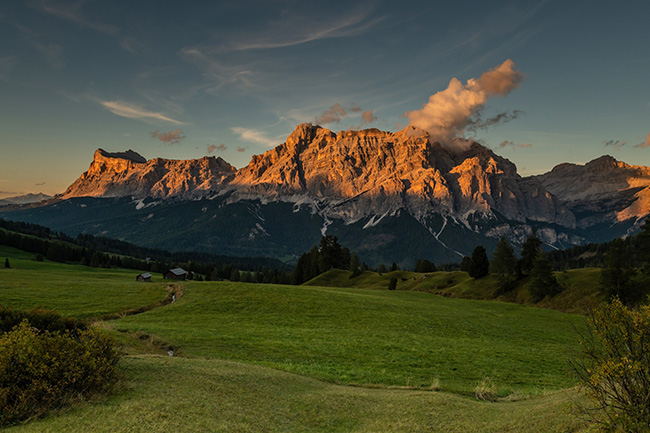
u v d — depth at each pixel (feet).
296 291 250.57
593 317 39.09
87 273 408.67
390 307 225.35
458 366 113.39
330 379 92.89
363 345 134.51
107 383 60.64
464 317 213.66
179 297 226.99
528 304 301.43
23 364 53.16
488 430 52.01
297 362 108.68
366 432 55.21
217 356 107.76
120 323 152.97
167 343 117.39
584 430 41.11
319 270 540.93
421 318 199.62
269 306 205.16
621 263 245.86
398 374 101.30
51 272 364.79
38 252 634.02
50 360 55.47
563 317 231.91
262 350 118.73
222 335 135.44
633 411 34.45
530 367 116.67
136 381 66.23
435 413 62.34
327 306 212.23
